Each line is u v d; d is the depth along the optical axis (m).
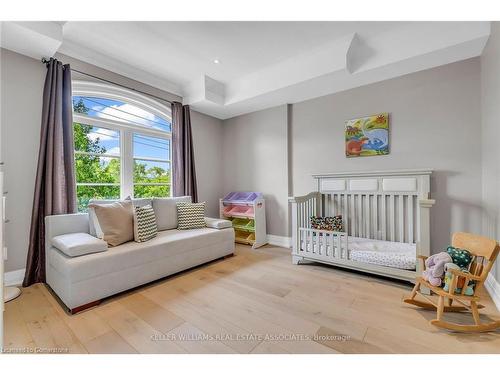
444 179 2.58
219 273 2.64
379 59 2.57
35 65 2.44
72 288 1.79
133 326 1.65
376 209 2.94
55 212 2.45
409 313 1.79
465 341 1.46
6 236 2.27
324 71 2.74
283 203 3.84
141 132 3.48
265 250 3.59
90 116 2.93
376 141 2.98
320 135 3.47
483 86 2.30
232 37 2.53
